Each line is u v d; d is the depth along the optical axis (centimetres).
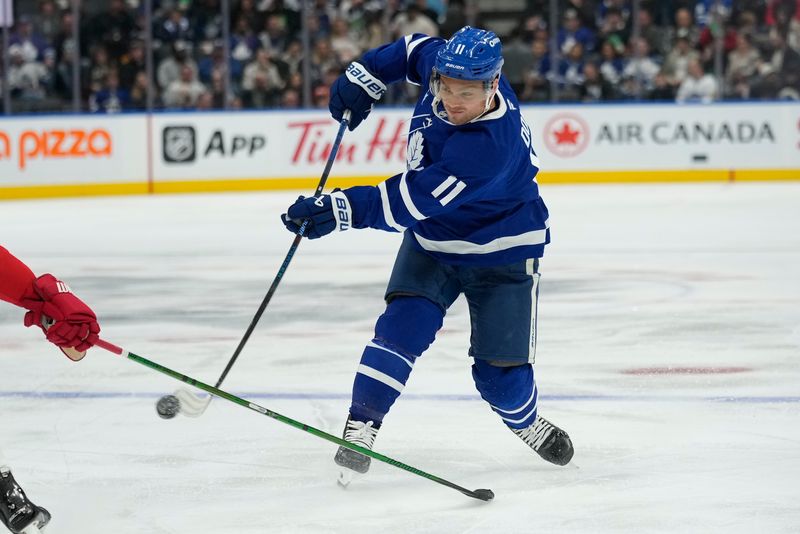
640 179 2245
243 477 512
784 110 2227
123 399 667
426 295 495
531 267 500
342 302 1016
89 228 1669
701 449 552
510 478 510
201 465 532
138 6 2270
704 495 478
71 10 2266
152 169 2242
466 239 486
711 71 2272
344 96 555
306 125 2238
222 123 2242
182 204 2027
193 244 1463
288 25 2283
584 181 2252
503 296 493
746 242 1395
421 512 462
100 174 2220
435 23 2295
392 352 489
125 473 519
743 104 2228
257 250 1395
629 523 443
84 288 1118
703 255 1292
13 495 388
